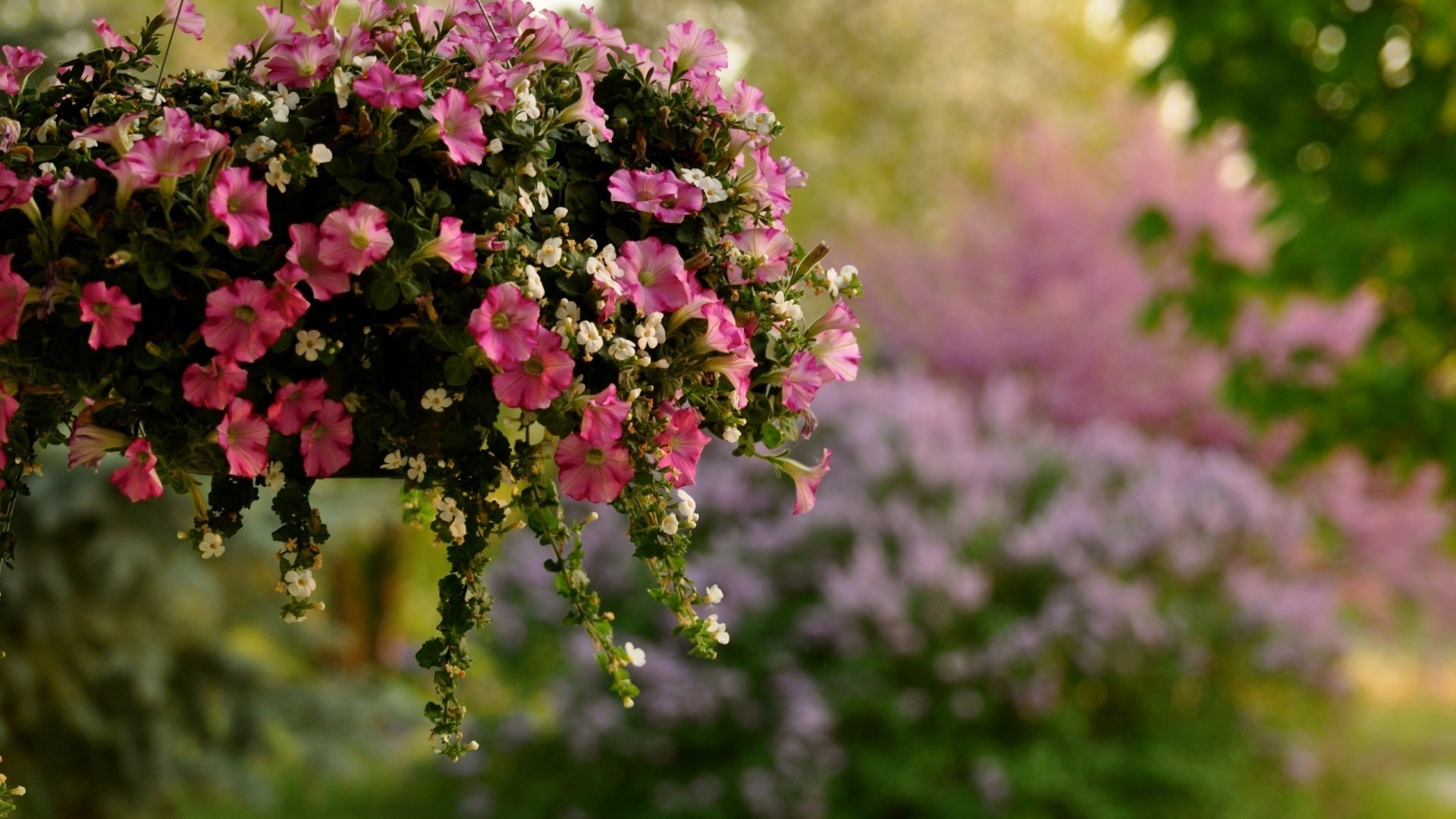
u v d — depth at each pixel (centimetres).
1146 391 908
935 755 471
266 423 121
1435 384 404
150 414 124
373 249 117
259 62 138
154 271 116
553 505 131
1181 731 511
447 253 119
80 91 134
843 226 1170
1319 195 389
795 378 144
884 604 470
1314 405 407
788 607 515
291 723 502
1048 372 952
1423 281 373
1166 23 414
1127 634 499
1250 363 417
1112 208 1011
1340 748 588
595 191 138
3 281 115
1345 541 788
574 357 129
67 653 445
